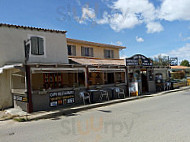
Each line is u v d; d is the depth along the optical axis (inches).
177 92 589.6
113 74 580.7
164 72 683.4
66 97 380.2
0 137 199.9
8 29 401.1
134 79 554.9
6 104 387.9
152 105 352.5
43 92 336.5
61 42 493.4
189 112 271.1
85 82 426.0
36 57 436.1
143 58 577.9
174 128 194.9
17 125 252.8
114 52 789.9
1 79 386.0
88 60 555.2
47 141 176.9
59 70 371.2
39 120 279.7
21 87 363.9
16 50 408.2
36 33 444.1
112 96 468.8
